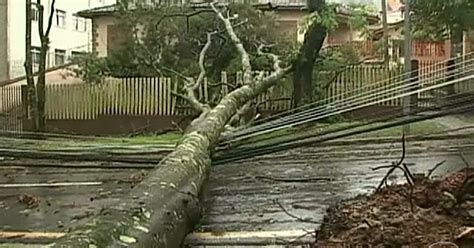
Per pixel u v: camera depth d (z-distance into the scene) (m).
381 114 13.10
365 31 19.02
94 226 2.73
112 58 18.44
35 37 30.12
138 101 17.95
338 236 5.00
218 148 7.79
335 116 12.16
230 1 17.77
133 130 17.86
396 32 23.30
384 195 6.16
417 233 4.72
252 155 7.75
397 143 11.84
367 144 11.78
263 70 16.27
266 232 5.42
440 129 13.41
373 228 4.89
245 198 7.07
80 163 9.58
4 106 18.75
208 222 5.83
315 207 6.46
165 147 9.52
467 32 17.94
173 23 18.30
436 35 17.70
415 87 9.97
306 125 11.77
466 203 5.32
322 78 17.17
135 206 3.19
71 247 2.42
